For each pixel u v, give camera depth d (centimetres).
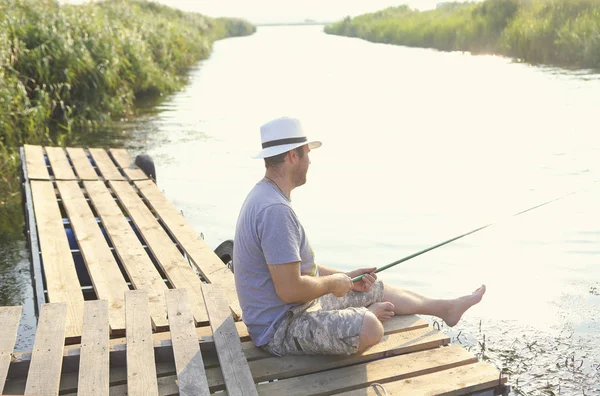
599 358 417
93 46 1431
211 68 2688
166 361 358
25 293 543
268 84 2059
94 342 349
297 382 335
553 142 1055
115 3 2392
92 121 1314
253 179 895
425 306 410
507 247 607
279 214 325
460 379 336
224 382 330
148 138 1193
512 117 1308
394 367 348
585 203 729
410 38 4031
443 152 1010
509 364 413
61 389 329
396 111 1450
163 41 2245
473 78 2027
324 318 343
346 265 578
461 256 591
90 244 540
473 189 800
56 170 785
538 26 2461
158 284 462
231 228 690
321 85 1998
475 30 3127
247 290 349
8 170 913
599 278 534
